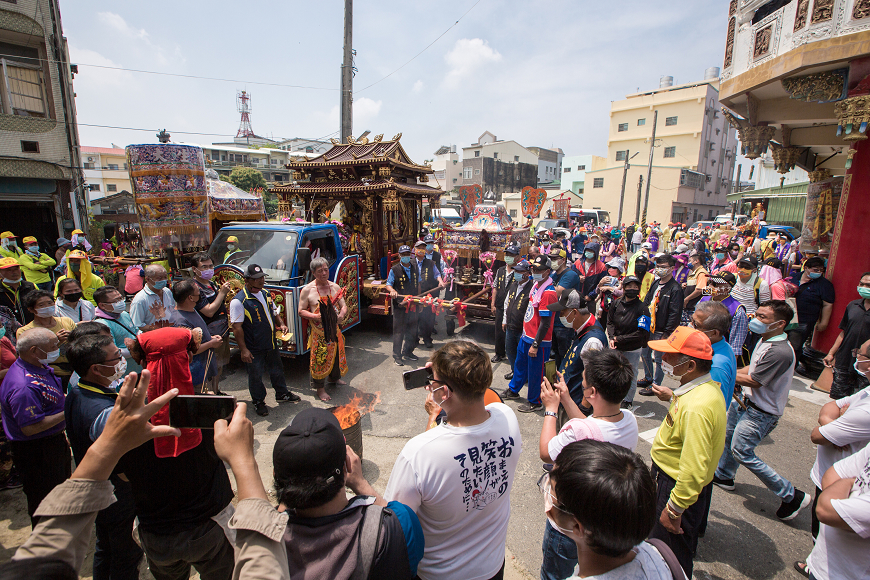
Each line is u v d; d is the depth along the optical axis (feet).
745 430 10.49
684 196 126.00
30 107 37.86
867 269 17.38
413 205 30.63
